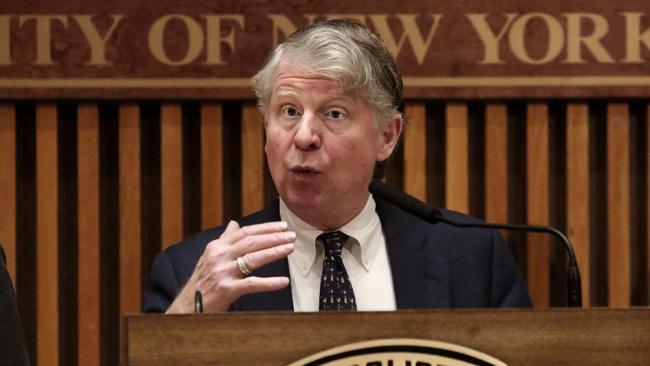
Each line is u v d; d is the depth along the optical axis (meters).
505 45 6.32
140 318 2.79
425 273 4.17
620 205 6.41
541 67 6.32
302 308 4.05
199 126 6.54
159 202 6.54
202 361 2.79
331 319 2.84
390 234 4.25
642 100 6.47
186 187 6.53
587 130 6.42
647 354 2.86
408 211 3.83
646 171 6.51
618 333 2.87
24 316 6.51
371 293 4.12
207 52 6.28
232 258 3.50
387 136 4.30
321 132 3.90
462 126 6.40
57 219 6.40
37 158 6.38
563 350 2.86
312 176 3.92
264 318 2.82
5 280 3.88
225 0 6.29
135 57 6.28
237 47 6.29
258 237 3.50
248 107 6.38
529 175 6.42
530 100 6.43
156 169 6.54
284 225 3.55
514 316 2.86
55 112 6.38
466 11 6.32
